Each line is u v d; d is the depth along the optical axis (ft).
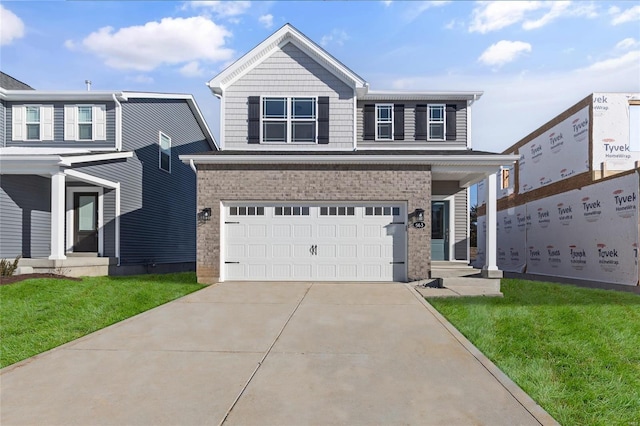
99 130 51.34
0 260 37.52
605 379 15.12
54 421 11.46
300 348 18.21
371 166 38.93
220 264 38.50
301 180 38.99
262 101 45.01
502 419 11.59
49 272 38.96
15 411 12.07
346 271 38.96
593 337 19.92
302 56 45.29
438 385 14.01
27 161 38.75
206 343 19.02
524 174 63.62
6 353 17.72
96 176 46.24
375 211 39.14
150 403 12.59
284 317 24.26
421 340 19.44
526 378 15.02
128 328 21.74
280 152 42.50
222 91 44.83
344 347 18.35
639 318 23.77
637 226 38.60
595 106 46.24
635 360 17.26
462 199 47.39
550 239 55.21
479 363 16.26
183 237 69.62
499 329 21.58
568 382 14.80
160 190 61.31
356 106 49.14
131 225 53.42
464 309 26.40
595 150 46.16
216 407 12.30
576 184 49.11
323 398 12.94
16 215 43.21
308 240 39.06
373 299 29.89
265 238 39.11
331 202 39.04
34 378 14.65
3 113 51.13
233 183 38.88
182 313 25.36
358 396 13.08
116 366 15.92
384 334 20.51
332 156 37.99
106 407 12.32
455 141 49.70
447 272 38.04
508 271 67.46
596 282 44.80
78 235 50.67
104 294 30.73
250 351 17.81
